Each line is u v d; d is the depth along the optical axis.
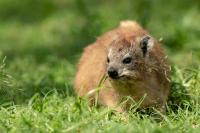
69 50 20.78
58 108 12.55
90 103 13.71
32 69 17.88
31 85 15.22
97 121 11.72
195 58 17.00
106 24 19.16
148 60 13.04
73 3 30.86
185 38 19.61
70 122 11.64
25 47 23.67
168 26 20.70
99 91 13.20
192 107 12.75
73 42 21.39
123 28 14.01
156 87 13.09
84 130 11.13
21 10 31.75
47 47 23.09
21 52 22.59
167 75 13.46
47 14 30.06
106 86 12.91
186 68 14.39
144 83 12.92
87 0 24.88
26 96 14.07
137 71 12.84
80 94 14.16
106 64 13.05
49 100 13.02
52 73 16.61
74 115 11.91
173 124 11.88
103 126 11.51
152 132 11.03
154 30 20.22
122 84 12.84
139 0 23.30
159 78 13.23
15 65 18.11
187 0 24.73
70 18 27.47
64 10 29.48
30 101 12.65
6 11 31.81
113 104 13.09
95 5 25.56
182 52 19.08
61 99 13.20
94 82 13.63
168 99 13.62
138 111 12.84
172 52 19.08
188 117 12.22
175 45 19.61
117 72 12.70
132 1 23.61
